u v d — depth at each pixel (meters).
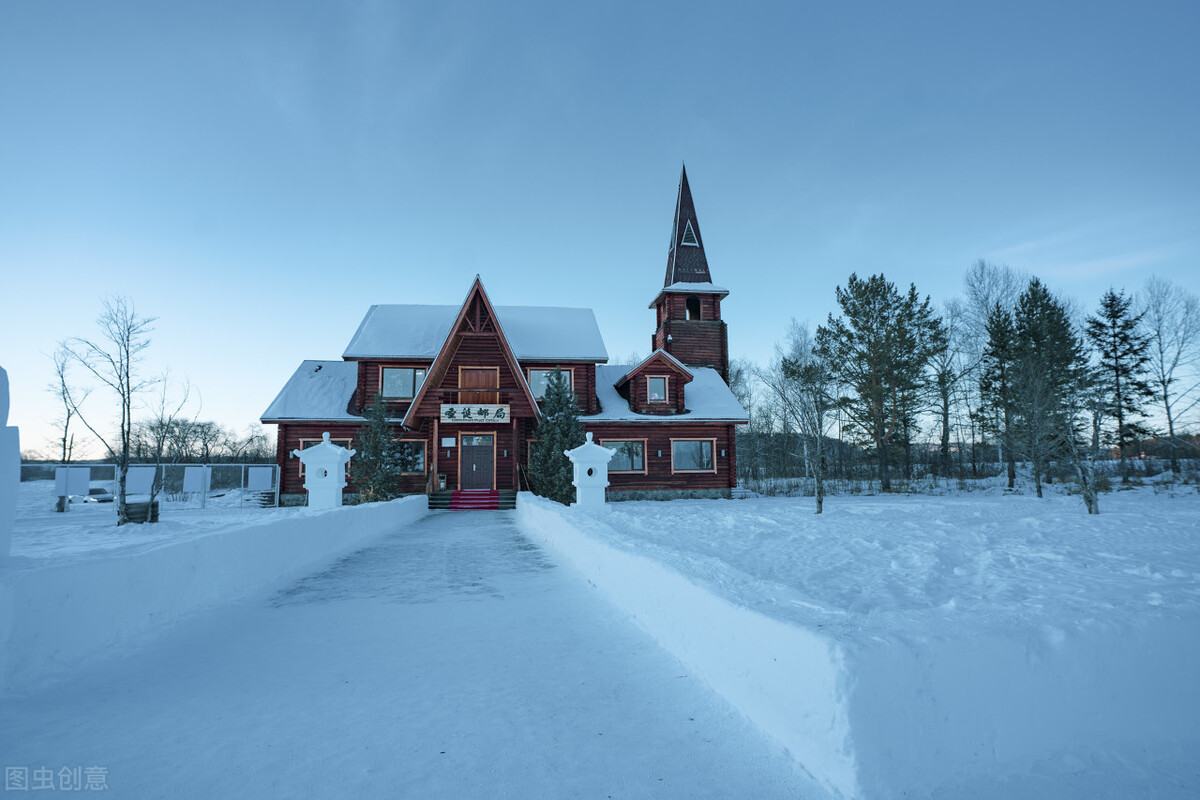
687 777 2.80
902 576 7.30
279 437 27.30
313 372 30.08
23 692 3.88
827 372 32.19
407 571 8.86
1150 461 38.12
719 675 3.83
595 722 3.44
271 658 4.66
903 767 2.55
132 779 2.78
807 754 2.80
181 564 6.04
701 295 37.00
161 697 3.84
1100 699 2.92
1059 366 33.97
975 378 42.25
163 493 32.59
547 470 23.12
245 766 2.92
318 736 3.27
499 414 25.77
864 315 37.53
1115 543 10.13
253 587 7.50
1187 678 3.09
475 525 17.22
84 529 16.92
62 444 32.69
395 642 5.09
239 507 26.12
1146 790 2.58
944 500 25.44
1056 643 2.91
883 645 2.66
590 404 30.36
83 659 4.52
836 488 35.25
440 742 3.19
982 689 2.75
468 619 5.88
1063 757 2.79
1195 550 9.14
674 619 4.71
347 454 17.12
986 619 3.12
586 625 5.61
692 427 30.19
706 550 9.92
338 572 8.80
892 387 36.12
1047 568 7.43
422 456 27.72
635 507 23.45
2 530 4.77
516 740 3.21
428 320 31.30
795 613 3.37
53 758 2.99
